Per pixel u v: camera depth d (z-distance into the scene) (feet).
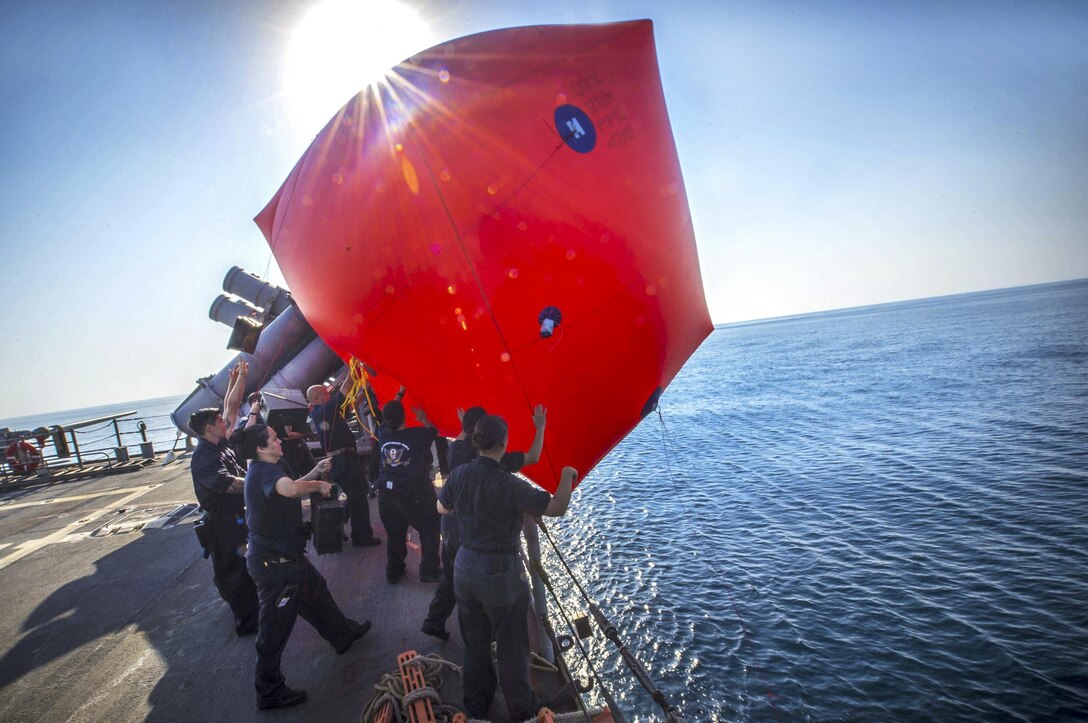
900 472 89.40
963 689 39.27
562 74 10.40
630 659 8.89
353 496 18.57
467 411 10.62
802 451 109.19
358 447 22.56
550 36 10.58
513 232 10.04
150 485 33.81
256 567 10.55
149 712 10.93
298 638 13.03
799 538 66.69
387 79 10.56
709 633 48.06
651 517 76.02
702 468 101.14
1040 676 39.42
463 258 10.15
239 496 13.62
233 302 30.25
